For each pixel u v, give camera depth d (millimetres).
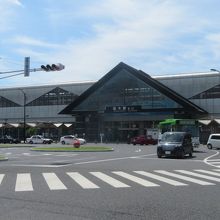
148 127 85750
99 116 89812
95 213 9961
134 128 87062
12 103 110750
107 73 87812
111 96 88062
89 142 88312
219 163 26656
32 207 10742
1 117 112062
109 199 11930
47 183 15656
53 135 100500
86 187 14508
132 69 86000
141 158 32031
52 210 10336
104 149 45562
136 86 85875
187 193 13086
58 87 104562
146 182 15961
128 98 86625
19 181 16344
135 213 9953
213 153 40656
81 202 11445
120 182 15930
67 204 11148
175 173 19609
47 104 105625
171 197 12297
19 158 32375
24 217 9531
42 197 12320
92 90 89688
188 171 20703
